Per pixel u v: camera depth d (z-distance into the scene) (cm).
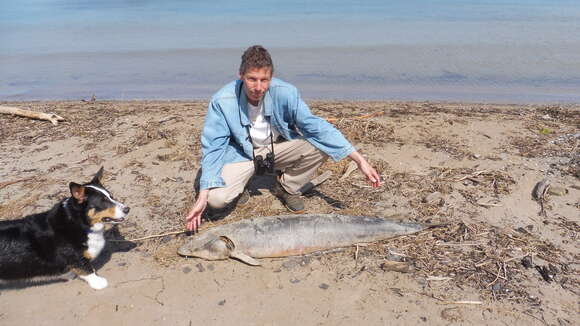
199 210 227
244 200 275
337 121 388
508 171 307
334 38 799
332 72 616
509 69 616
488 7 1085
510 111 433
